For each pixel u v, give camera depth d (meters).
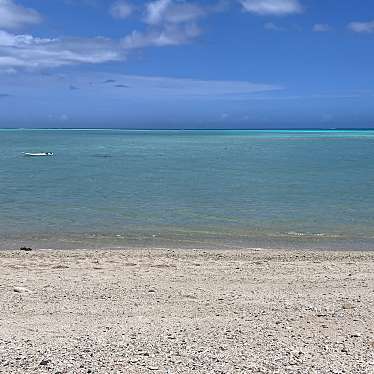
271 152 99.06
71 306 9.89
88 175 50.19
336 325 8.59
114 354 6.73
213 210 27.94
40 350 6.89
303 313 9.42
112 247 18.58
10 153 91.25
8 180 44.53
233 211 27.62
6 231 21.72
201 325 8.52
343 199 32.94
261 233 21.77
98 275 13.19
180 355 6.72
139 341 7.42
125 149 109.75
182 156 85.56
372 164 66.88
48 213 26.55
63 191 36.59
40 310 9.56
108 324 8.59
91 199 32.31
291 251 17.67
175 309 9.73
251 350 6.99
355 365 6.35
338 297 10.80
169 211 27.47
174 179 46.38
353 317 9.13
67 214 26.28
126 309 9.71
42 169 57.44
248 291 11.41
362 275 13.41
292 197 33.88
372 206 29.73
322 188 39.41
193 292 11.25
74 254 16.55
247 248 18.52
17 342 7.32
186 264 14.91
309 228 22.95
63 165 64.00
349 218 25.59
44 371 6.05
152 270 13.95
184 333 7.95
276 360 6.53
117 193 35.62
